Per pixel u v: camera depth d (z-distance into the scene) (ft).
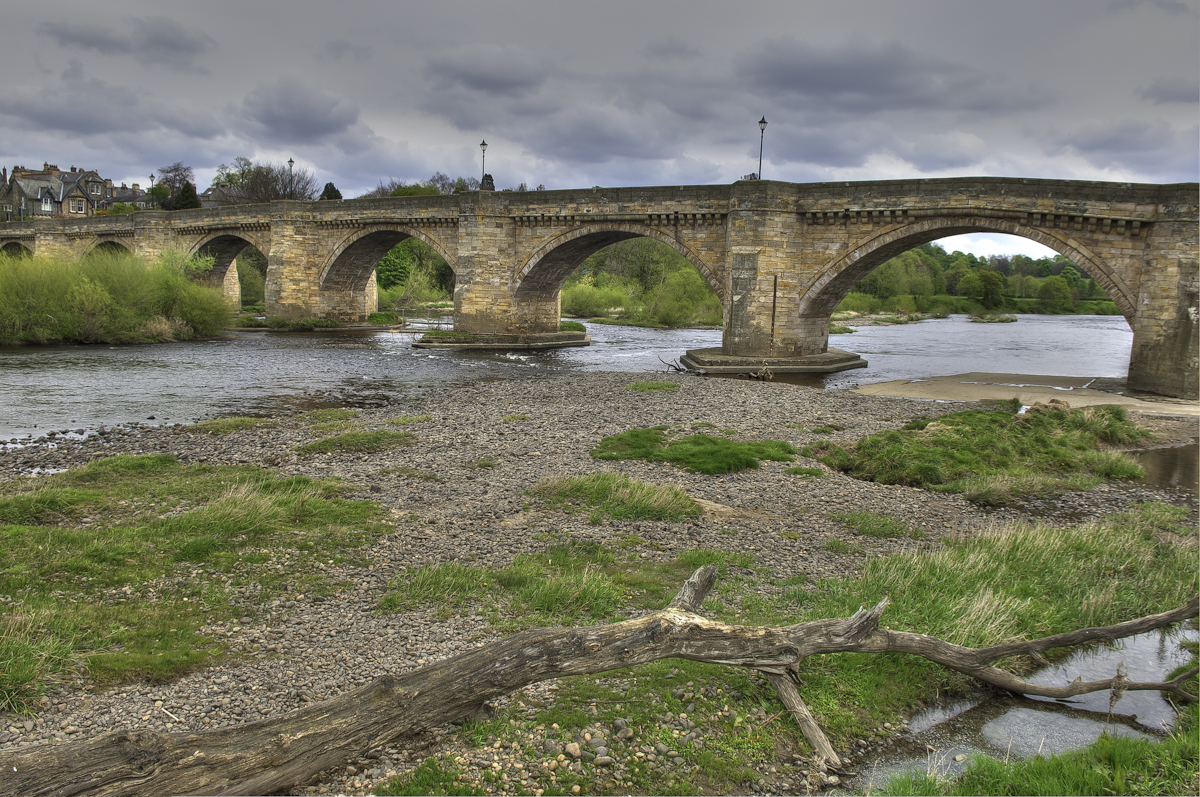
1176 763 22.25
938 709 26.40
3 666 23.73
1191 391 100.89
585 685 25.31
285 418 77.51
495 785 19.76
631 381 106.22
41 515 42.14
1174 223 100.27
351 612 30.50
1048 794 20.79
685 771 21.24
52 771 16.87
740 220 130.11
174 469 54.54
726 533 42.55
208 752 18.42
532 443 65.00
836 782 21.75
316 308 198.90
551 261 164.96
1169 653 30.91
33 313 142.72
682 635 24.32
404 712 21.39
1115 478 62.64
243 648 27.12
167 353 135.74
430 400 89.97
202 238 219.20
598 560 37.17
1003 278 485.56
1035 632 30.89
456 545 39.14
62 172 430.61
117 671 24.80
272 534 39.78
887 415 82.23
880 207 121.70
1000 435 67.92
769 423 76.07
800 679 25.59
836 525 45.27
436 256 326.85
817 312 138.62
